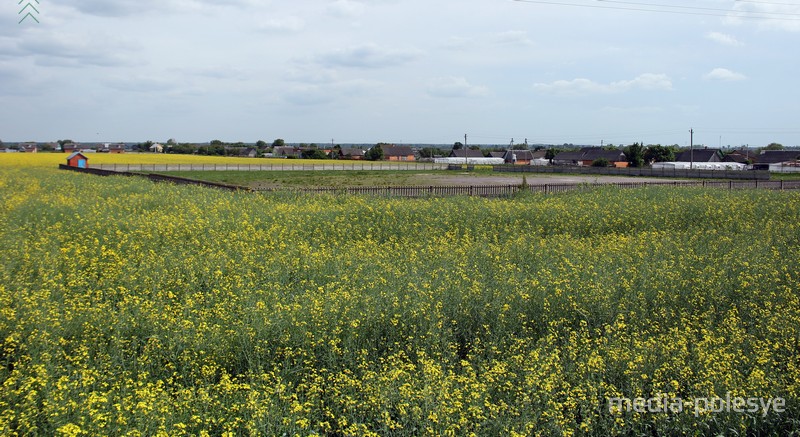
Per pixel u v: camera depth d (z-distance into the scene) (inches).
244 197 952.3
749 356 316.8
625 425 260.8
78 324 331.6
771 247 573.9
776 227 681.0
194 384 292.4
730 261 507.5
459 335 359.9
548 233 706.2
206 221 665.0
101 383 271.7
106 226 620.1
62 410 237.5
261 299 394.3
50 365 276.4
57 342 305.1
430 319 350.6
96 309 348.5
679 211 834.2
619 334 347.9
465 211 789.9
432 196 1074.7
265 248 560.7
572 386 287.7
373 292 391.5
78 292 402.9
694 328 374.3
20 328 317.1
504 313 370.3
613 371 300.5
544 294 400.8
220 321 350.9
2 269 416.5
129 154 4402.1
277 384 266.2
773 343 341.7
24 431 231.3
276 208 791.1
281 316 339.9
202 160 3818.9
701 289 431.8
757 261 505.4
